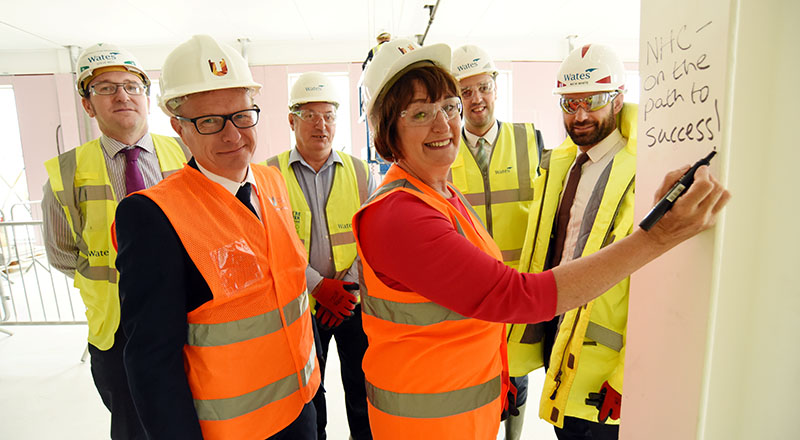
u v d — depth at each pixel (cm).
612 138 136
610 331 122
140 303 85
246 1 475
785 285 62
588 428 142
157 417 84
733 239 60
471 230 91
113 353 154
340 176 203
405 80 86
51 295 470
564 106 138
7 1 453
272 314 104
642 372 77
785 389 64
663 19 70
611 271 67
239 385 98
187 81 92
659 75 71
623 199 123
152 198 90
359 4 488
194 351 95
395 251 77
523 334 159
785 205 60
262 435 103
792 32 56
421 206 79
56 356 321
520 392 181
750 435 65
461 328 88
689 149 64
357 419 198
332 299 182
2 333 366
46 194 166
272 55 653
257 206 113
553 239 156
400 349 89
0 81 631
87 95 165
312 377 121
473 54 176
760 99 57
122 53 162
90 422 239
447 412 90
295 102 187
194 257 91
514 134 192
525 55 674
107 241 160
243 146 100
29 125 638
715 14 57
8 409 253
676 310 68
